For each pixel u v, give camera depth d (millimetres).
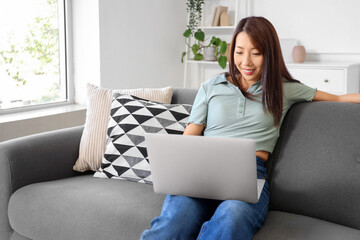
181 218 1365
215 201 1555
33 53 3227
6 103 3061
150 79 4062
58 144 1959
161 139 1380
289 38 4098
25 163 1813
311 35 3992
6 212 1781
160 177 1438
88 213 1561
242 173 1323
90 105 2098
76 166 1998
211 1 4469
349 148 1572
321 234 1351
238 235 1256
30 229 1678
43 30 3289
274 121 1700
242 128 1709
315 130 1671
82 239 1546
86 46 3463
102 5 3396
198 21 4539
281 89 1684
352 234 1362
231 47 1755
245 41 1668
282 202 1637
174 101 2164
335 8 3854
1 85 3021
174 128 1915
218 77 1819
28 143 1855
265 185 1602
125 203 1575
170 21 4266
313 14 3957
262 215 1456
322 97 1775
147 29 3949
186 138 1353
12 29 3062
